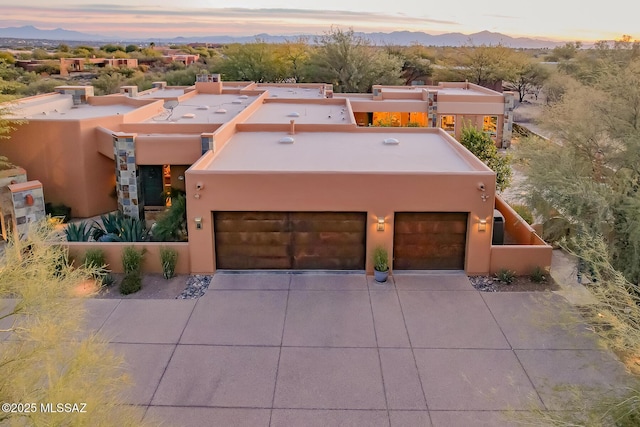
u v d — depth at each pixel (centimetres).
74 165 1930
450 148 1752
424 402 875
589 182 1289
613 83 1401
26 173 1823
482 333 1088
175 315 1162
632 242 1184
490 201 1321
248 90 3309
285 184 1325
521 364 979
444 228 1373
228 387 913
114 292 1269
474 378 938
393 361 991
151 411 848
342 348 1034
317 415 844
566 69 3631
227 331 1096
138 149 1789
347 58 4738
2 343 497
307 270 1395
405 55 5784
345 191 1327
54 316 519
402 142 1853
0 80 2130
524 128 3247
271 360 994
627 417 559
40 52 7700
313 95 3369
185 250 1360
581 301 841
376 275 1323
